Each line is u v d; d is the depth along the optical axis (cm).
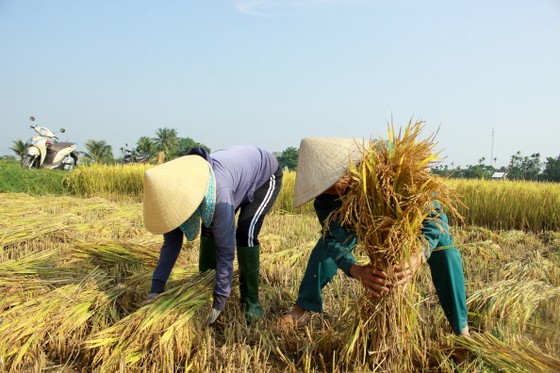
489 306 390
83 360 323
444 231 304
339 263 319
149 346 317
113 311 366
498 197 1003
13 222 724
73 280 418
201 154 346
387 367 294
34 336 332
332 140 327
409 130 282
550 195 973
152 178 305
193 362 309
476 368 296
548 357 296
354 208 292
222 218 334
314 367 322
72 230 721
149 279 427
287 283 487
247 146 405
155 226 313
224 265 344
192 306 345
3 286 405
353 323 310
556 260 637
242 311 399
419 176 281
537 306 388
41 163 1880
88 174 1490
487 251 649
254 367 313
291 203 1141
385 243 283
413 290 312
